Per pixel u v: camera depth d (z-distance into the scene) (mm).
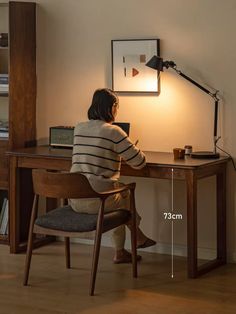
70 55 6039
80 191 4781
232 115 5488
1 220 6188
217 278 5195
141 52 5738
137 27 5746
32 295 4863
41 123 6191
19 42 5941
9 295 4867
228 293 4895
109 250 5898
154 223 5863
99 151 4980
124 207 5203
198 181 5668
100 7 5871
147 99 5777
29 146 6109
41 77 6160
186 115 5656
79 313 4559
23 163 5707
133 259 5199
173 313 4559
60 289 4969
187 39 5578
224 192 5504
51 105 6152
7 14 6301
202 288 4988
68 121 6105
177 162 5223
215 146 5496
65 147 5902
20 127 6012
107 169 5020
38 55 6148
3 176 6012
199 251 5711
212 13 5477
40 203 6277
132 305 4688
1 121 6359
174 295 4855
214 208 5637
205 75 5547
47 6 6070
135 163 5090
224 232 5523
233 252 5570
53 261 5590
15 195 5797
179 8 5586
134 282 5105
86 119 6043
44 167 5609
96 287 5004
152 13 5684
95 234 4824
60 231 4906
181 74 5445
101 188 4969
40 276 5234
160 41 5672
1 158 6012
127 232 5965
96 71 5953
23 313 4562
